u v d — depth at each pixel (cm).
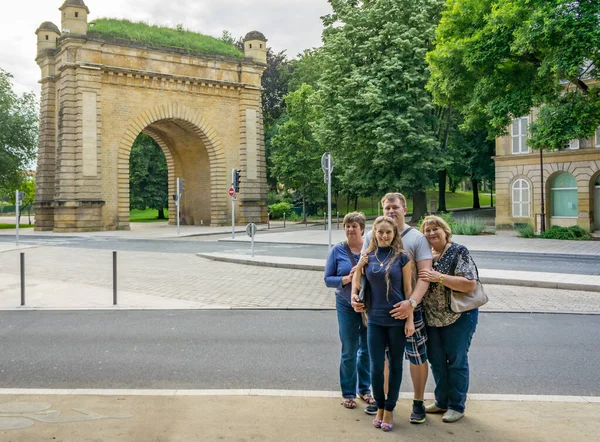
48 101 4356
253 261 1822
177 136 4966
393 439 459
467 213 4981
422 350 504
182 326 933
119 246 2700
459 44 2361
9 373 675
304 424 490
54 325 948
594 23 1845
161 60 4372
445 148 3988
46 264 1873
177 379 646
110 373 672
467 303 509
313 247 2488
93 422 490
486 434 469
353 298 496
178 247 2617
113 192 4166
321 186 4781
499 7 2270
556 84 2245
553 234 2691
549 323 939
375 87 3400
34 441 449
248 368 688
